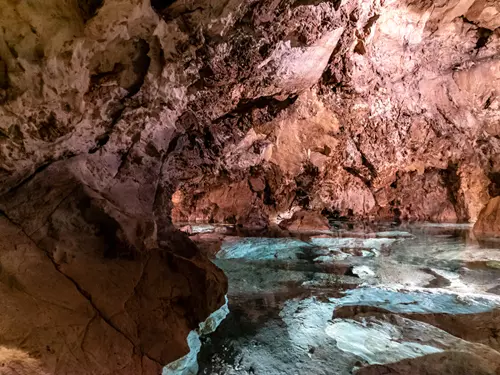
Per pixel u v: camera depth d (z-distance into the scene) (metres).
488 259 5.61
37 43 2.22
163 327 2.57
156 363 2.33
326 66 6.06
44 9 2.14
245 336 3.05
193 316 2.89
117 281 2.60
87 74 2.68
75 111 2.70
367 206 10.66
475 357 2.68
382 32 6.28
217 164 6.89
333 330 3.14
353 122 7.84
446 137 9.27
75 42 2.39
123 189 3.50
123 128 3.33
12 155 2.60
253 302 3.76
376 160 9.11
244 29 3.65
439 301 3.76
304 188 9.28
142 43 2.95
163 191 4.24
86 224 2.77
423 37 6.90
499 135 9.12
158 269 2.93
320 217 8.98
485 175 9.98
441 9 6.31
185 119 4.89
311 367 2.62
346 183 10.14
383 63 6.89
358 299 3.85
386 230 8.43
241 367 2.62
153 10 2.76
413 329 3.13
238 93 4.94
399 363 2.63
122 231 2.79
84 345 2.13
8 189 2.71
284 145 7.90
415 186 10.62
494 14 6.57
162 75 3.23
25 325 2.01
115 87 3.01
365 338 2.99
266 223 8.88
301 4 3.81
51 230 2.59
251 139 6.93
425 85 8.18
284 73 4.98
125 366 2.19
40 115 2.55
